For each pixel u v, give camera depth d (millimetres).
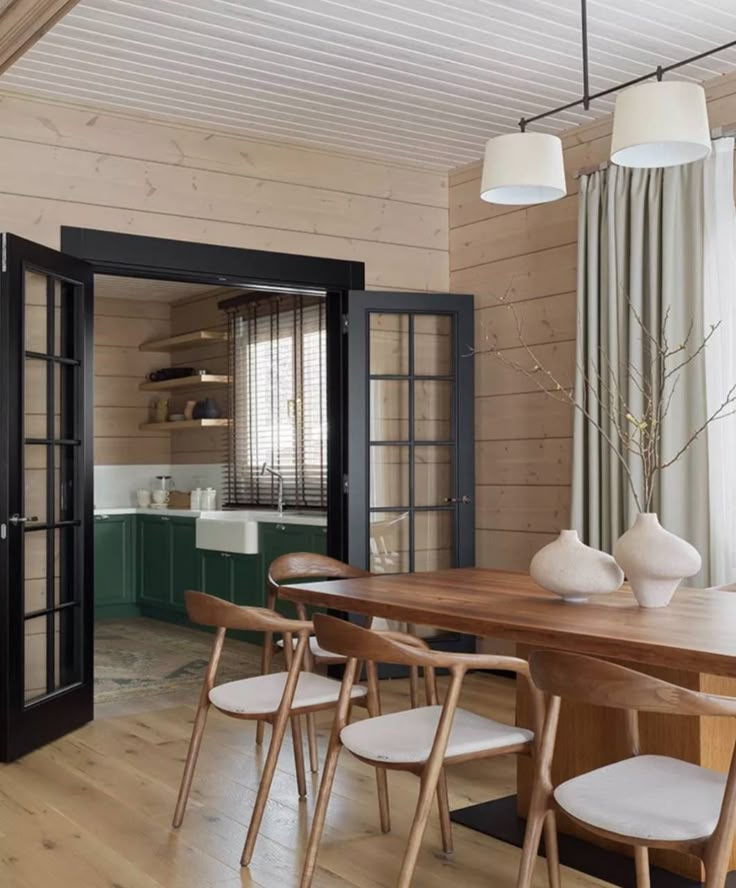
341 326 5797
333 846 3209
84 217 4914
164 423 8430
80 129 4918
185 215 5215
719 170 4500
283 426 7570
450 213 6207
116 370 8758
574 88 4828
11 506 4266
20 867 3043
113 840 3264
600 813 2148
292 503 7477
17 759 4199
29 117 4777
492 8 3949
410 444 5777
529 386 5668
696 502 4531
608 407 4945
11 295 4281
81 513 4773
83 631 4770
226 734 4590
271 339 7707
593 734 3172
